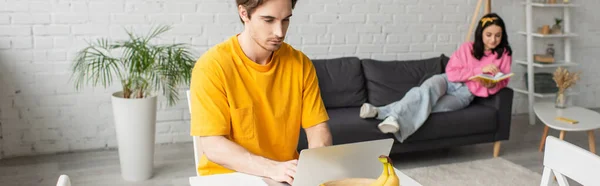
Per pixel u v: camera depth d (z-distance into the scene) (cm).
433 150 444
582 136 490
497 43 420
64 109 409
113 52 409
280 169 166
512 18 533
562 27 552
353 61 440
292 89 192
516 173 389
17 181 356
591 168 155
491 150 446
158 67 349
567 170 164
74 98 410
